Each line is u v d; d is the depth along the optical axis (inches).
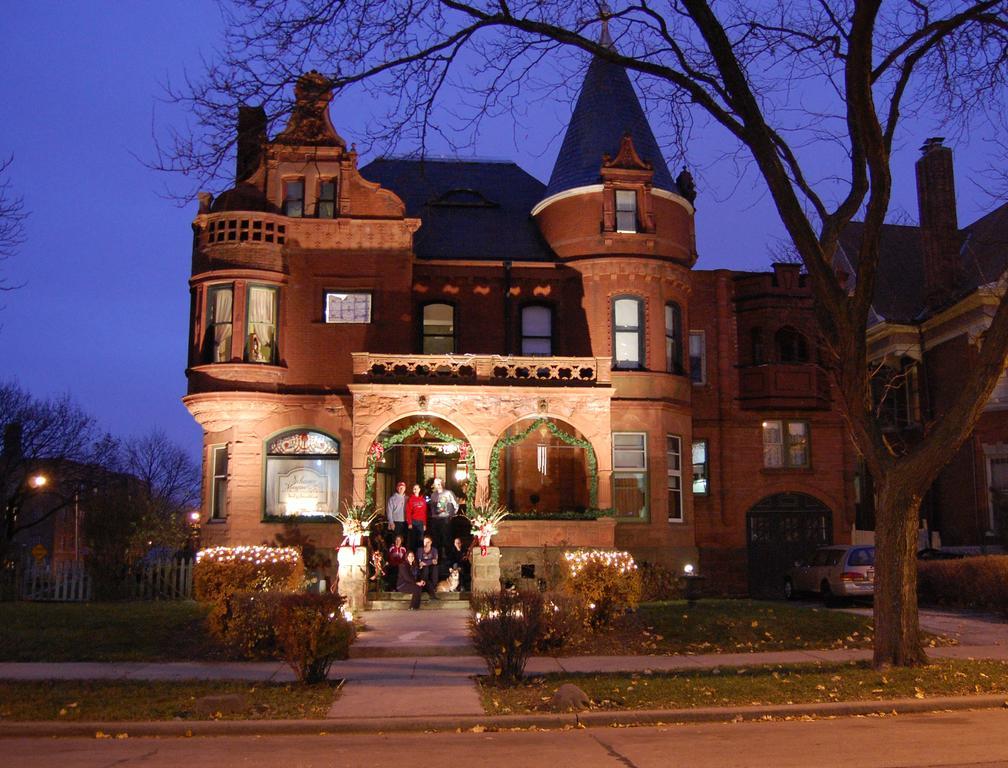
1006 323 510.9
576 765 341.4
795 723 421.4
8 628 674.8
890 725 412.8
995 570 829.8
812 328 1232.2
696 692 469.4
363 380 966.4
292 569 770.8
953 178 1347.2
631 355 1105.4
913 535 541.3
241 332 1011.9
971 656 590.9
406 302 1047.0
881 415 1369.3
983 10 548.7
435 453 1114.1
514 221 1215.6
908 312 1362.0
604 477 972.6
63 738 406.3
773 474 1228.5
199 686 505.0
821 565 1045.8
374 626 722.2
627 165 1126.4
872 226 532.7
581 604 653.9
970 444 1227.2
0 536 1374.3
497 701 462.3
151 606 802.8
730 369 1245.1
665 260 1120.8
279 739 401.4
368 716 431.5
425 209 1212.5
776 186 551.8
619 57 570.9
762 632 685.3
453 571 912.3
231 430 1011.3
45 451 2021.4
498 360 985.5
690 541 1101.1
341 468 1017.5
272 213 1045.8
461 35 563.8
